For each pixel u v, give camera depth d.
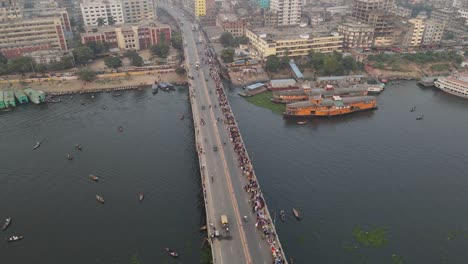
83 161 170.50
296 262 117.75
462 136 194.50
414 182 156.50
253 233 117.38
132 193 149.25
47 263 118.00
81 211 139.75
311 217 136.00
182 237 127.62
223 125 183.00
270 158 170.88
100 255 120.75
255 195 132.25
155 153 176.75
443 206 143.62
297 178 156.75
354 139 189.38
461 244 126.75
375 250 123.50
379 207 142.00
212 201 131.00
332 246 124.44
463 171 164.50
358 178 158.00
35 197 147.50
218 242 113.81
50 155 175.38
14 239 127.00
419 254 122.56
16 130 199.25
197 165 167.12
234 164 152.25
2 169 164.25
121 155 175.12
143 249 122.81
